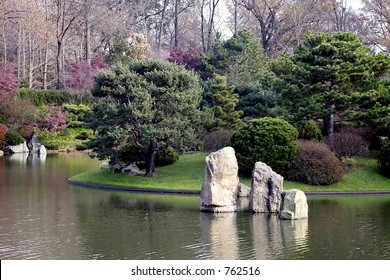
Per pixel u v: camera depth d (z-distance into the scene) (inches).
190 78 1374.3
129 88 1314.0
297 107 1440.7
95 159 2091.5
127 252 683.4
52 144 2427.4
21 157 2155.5
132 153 1412.4
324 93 1412.4
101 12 3159.5
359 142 1412.4
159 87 1342.3
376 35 2898.6
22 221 877.8
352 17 3070.9
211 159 985.5
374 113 1359.5
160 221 885.8
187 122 1334.9
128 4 3518.7
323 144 1353.3
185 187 1254.3
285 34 2896.2
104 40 3422.7
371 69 1423.5
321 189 1261.1
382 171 1359.5
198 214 954.1
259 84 1862.7
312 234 788.6
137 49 2731.3
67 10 2955.2
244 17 3398.1
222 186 981.2
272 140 1282.0
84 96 2736.2
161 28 3412.9
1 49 3272.6
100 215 936.3
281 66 1453.0
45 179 1444.4
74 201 1089.4
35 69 3265.3
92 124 1369.3
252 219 912.3
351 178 1320.1
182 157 1503.4
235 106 1733.5
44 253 677.9
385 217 922.7
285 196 924.6
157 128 1310.3
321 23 3014.3
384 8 2785.4
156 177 1337.4
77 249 697.6
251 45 2378.2
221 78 1611.7
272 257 660.7
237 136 1323.8
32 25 2901.1
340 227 839.1
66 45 3363.7
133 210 989.2
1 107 2452.0
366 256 663.8
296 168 1295.5
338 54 1403.8
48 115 2475.4
